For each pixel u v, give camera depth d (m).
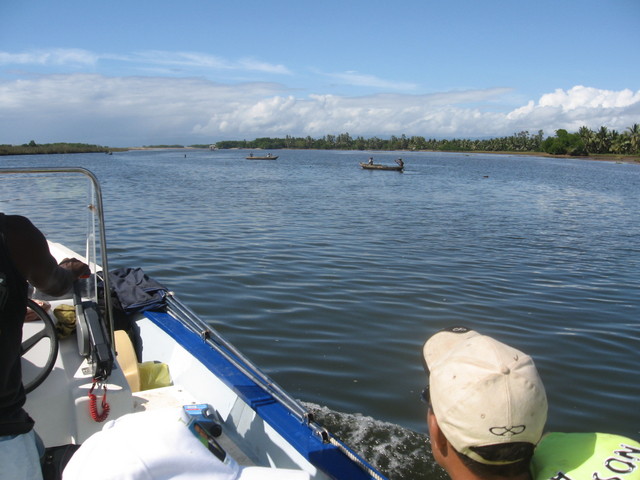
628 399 5.15
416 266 9.95
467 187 32.38
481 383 1.22
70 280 2.08
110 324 3.06
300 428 2.55
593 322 7.19
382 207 20.08
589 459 1.31
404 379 5.36
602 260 11.21
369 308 7.38
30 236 1.85
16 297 1.81
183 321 3.86
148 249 10.70
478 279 9.16
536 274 9.73
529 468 1.37
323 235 13.01
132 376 3.42
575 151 137.88
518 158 125.88
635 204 24.56
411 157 124.69
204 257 10.08
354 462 2.32
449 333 1.51
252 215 16.41
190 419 1.71
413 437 4.38
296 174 43.06
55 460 1.96
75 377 2.58
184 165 57.62
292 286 8.29
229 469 1.67
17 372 1.83
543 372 5.67
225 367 3.17
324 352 5.93
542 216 18.81
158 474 1.50
